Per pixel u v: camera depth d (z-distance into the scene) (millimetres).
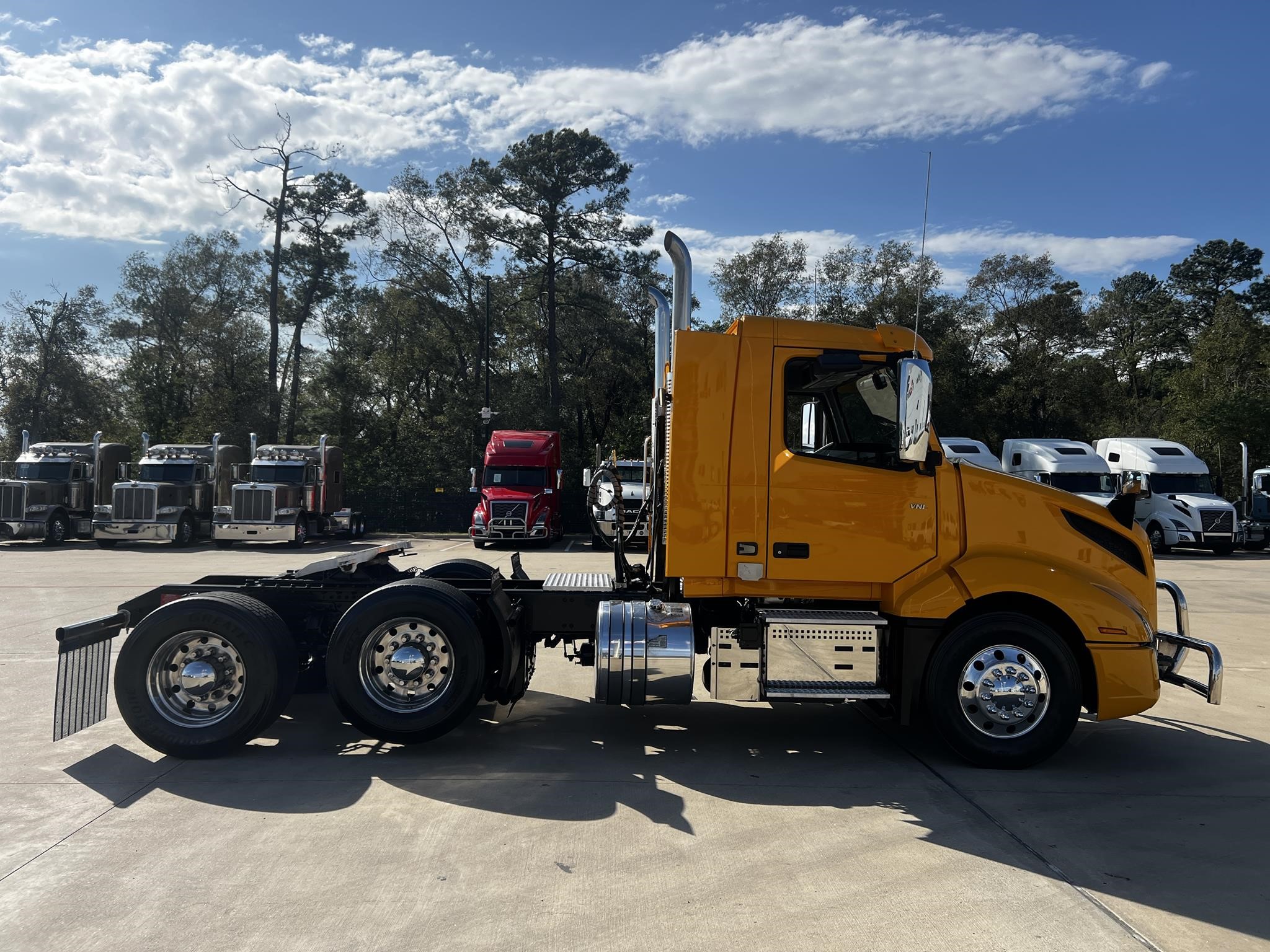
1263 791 5035
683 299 5805
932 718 5379
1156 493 26078
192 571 17500
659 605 5621
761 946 3199
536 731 6176
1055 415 45125
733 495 5469
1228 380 38656
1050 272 45406
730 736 6105
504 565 19047
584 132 39219
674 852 4051
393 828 4297
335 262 44469
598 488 6961
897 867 3914
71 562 19875
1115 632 5391
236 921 3332
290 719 6422
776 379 5496
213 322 42844
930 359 5500
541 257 40188
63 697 5383
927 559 5488
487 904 3498
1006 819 4531
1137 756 5766
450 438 41062
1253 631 11211
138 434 41000
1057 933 3324
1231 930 3369
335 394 43812
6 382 43594
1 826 4285
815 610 5535
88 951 3102
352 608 5477
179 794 4766
